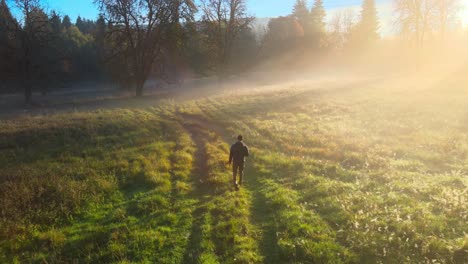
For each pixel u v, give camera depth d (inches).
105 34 1541.6
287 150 643.5
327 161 557.6
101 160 609.0
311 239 303.4
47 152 690.8
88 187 470.3
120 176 525.0
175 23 1572.3
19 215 389.7
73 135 811.4
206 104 1314.0
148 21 1540.4
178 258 297.4
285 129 814.5
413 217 327.9
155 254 305.4
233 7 1852.9
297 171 513.0
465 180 422.9
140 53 1619.1
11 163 616.7
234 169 465.7
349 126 828.0
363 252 279.1
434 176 458.3
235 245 305.6
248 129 844.6
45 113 1171.9
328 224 332.5
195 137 816.9
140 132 837.2
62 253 321.4
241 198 417.4
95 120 931.3
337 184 436.8
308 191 421.7
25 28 1600.6
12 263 306.3
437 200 362.6
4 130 821.2
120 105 1327.5
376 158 554.9
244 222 348.5
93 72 3553.2
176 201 422.3
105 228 360.5
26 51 1604.3
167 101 1398.9
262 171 524.1
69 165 582.2
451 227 306.3
